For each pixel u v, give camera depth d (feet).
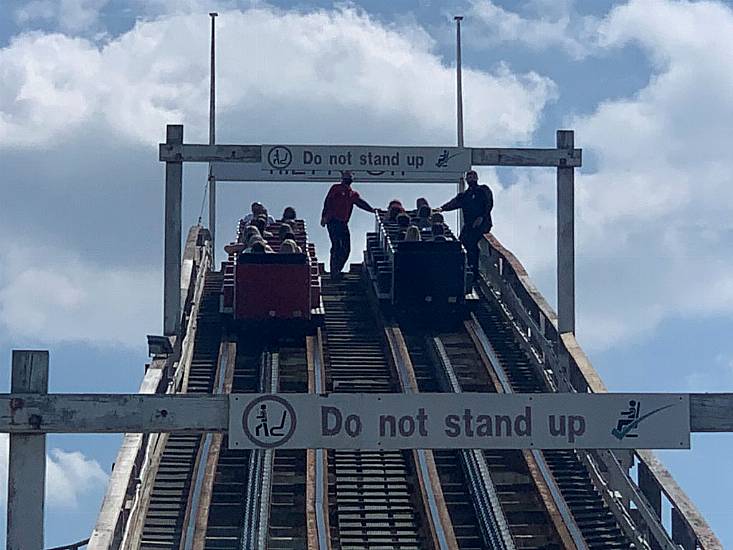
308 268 114.83
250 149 107.65
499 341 115.14
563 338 102.42
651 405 51.55
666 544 74.69
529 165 108.17
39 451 50.14
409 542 82.69
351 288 130.21
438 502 84.17
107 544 68.28
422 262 117.80
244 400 50.37
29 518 49.85
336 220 132.26
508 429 50.90
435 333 117.39
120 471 76.54
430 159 107.45
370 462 90.89
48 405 49.80
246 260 114.62
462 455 91.09
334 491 87.86
